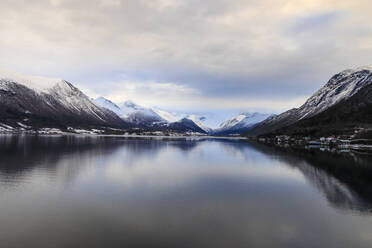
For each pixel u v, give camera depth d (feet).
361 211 126.21
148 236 97.76
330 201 142.00
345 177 204.54
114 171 218.79
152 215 118.32
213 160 305.53
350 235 100.83
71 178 187.93
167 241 93.97
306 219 115.85
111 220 112.06
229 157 339.16
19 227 103.86
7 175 192.03
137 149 433.89
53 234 98.37
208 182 185.16
